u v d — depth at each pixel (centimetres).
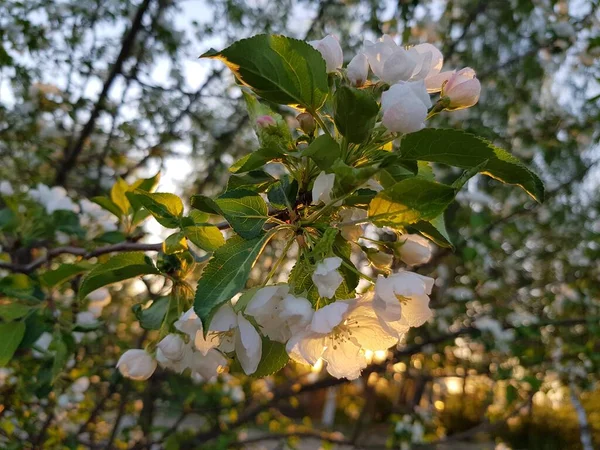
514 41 572
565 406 1268
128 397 442
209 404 518
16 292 200
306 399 1305
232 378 524
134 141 464
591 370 520
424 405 994
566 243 636
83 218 306
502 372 479
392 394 1062
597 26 511
